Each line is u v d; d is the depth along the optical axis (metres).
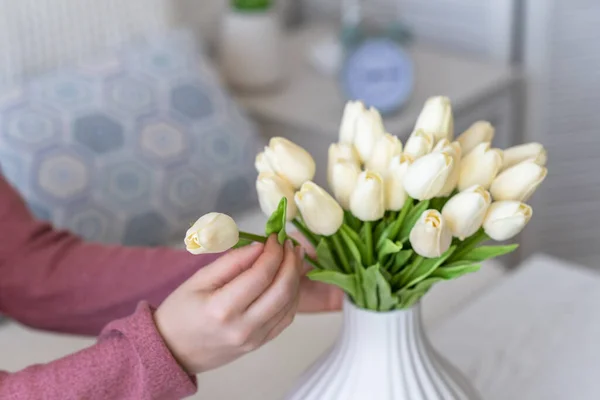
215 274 1.07
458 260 1.12
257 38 2.43
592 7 2.62
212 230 1.00
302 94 2.48
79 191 1.87
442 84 2.47
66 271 1.40
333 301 1.30
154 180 1.97
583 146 2.77
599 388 1.44
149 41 2.20
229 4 2.66
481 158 1.11
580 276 1.69
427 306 1.68
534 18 2.60
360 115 1.14
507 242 2.73
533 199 2.76
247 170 2.14
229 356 1.09
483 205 1.05
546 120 2.72
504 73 2.55
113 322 1.12
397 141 1.12
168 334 1.08
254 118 2.44
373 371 1.14
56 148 1.88
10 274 1.41
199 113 2.10
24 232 1.43
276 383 1.47
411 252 1.10
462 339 1.55
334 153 1.14
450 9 2.71
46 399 1.10
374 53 2.28
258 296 1.06
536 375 1.47
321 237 1.12
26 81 2.01
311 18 3.09
